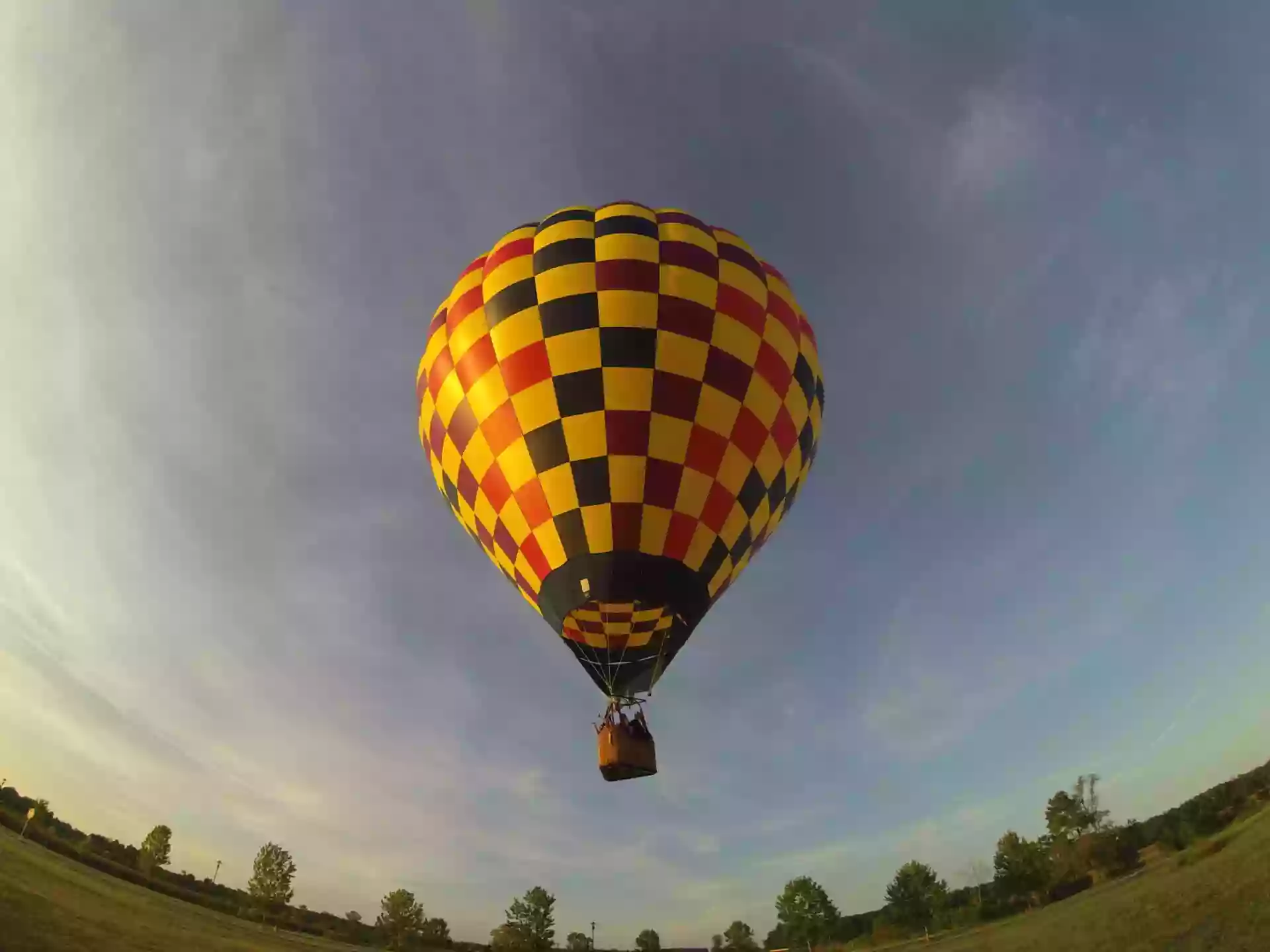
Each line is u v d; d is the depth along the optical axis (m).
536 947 43.00
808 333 15.66
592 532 12.42
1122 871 31.80
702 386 13.07
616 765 12.12
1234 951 15.71
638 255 13.80
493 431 13.34
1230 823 30.75
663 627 13.59
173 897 38.81
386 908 44.50
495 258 14.77
